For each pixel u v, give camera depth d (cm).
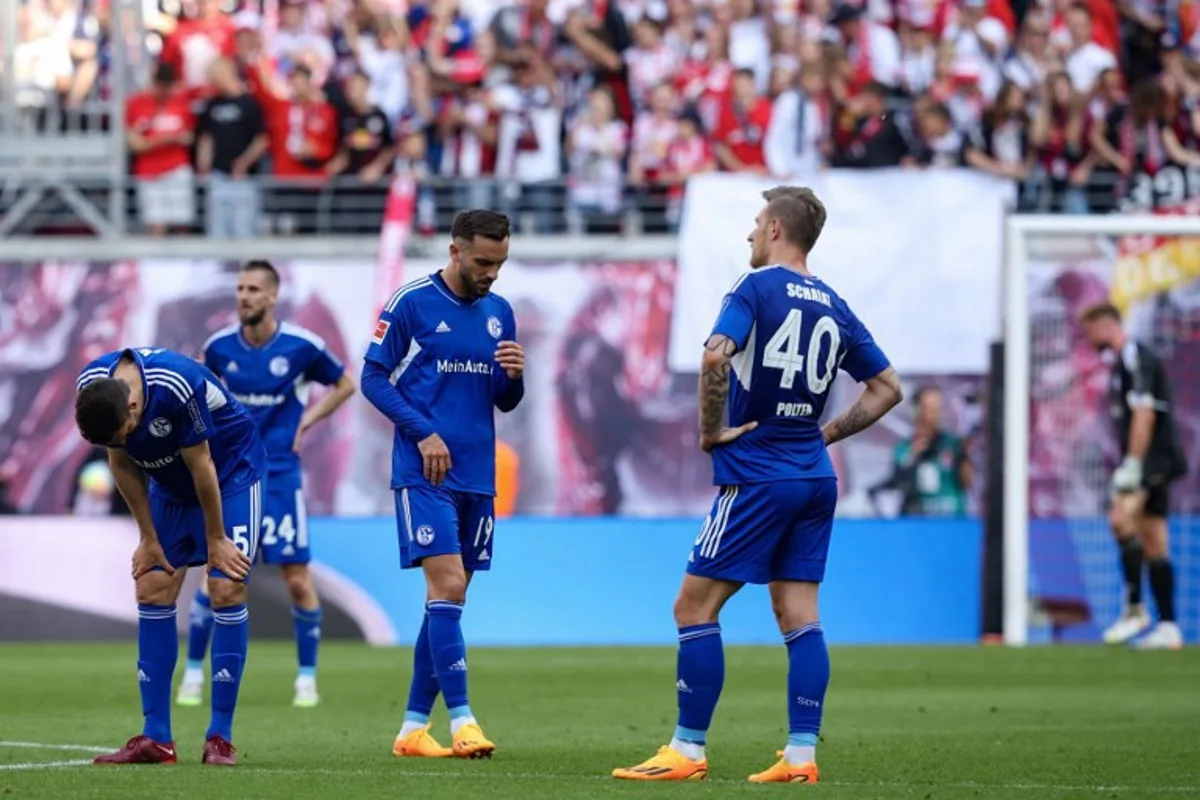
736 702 4028
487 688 4481
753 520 2388
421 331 2734
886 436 6669
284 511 3928
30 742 2991
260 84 7275
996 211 6756
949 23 7350
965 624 6600
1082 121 7150
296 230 7250
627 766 2619
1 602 6525
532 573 6594
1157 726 3438
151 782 2273
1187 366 6706
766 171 7106
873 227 6769
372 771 2469
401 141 7300
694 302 6738
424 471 2708
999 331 6712
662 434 6675
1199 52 7431
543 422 6688
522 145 7225
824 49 7125
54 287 6738
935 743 3083
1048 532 6644
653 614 6581
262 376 3978
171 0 7769
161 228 7194
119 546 6569
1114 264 6725
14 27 7650
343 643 6444
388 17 7431
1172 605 6241
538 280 6750
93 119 7656
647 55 7325
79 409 2300
